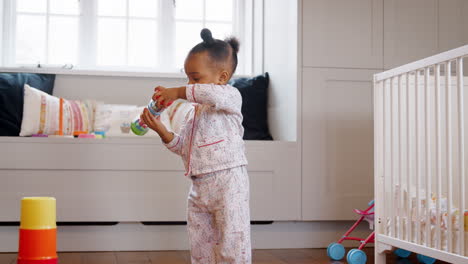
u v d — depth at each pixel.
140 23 3.47
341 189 2.85
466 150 2.38
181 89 1.70
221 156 1.70
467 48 1.70
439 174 1.89
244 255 1.69
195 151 1.71
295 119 2.83
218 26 3.56
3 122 2.90
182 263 2.37
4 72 3.14
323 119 2.85
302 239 2.85
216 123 1.72
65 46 3.38
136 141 2.69
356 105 2.88
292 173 2.80
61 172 2.64
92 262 2.37
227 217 1.68
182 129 1.82
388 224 2.23
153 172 2.70
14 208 2.59
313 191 2.82
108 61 3.43
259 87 3.23
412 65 2.04
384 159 2.22
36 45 3.35
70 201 2.63
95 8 3.41
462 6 3.02
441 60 1.85
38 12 3.35
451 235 1.80
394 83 2.31
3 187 2.59
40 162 2.62
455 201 2.37
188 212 1.78
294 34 2.86
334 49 2.87
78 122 3.00
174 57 3.50
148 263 2.36
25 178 2.61
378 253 2.25
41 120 2.88
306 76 2.84
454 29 3.00
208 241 1.77
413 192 2.22
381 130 2.27
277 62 3.13
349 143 2.87
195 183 1.74
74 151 2.64
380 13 2.93
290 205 2.79
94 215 2.65
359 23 2.90
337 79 2.87
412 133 2.35
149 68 3.46
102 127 3.07
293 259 2.51
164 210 2.70
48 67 3.31
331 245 2.49
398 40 2.94
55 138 2.63
